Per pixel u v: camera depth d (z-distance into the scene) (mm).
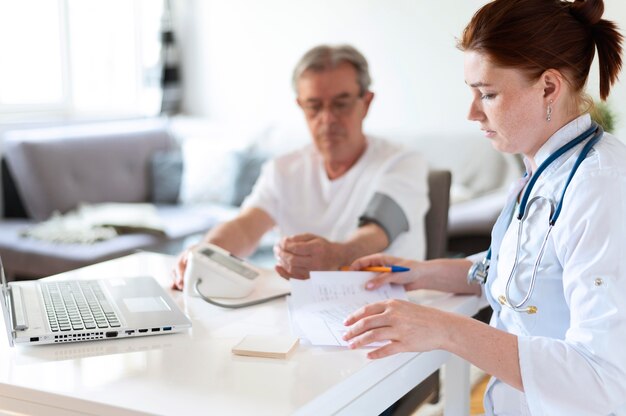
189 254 1631
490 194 3693
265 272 1791
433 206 2266
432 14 4336
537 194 1304
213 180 4359
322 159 2244
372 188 2111
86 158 4164
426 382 1932
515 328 1340
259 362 1196
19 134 4035
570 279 1178
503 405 1384
